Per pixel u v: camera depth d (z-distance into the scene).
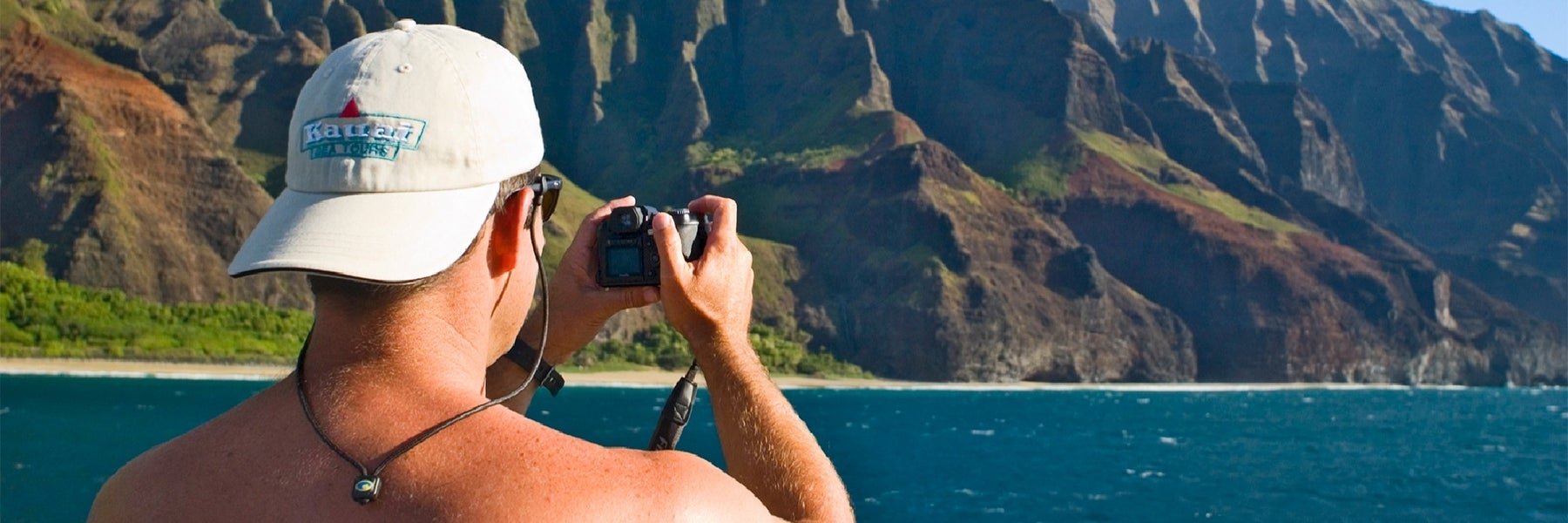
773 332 185.00
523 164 1.94
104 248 146.00
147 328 131.00
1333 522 44.50
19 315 125.50
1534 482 60.81
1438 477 62.75
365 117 1.83
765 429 2.08
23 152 152.12
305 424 1.77
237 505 1.74
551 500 1.61
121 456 47.00
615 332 165.38
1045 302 196.38
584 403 109.50
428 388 1.76
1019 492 49.00
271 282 153.75
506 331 2.03
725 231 2.25
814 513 1.96
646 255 2.30
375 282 1.78
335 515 1.66
